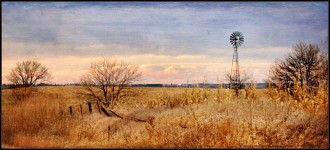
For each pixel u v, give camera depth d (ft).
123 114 91.61
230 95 93.20
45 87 170.40
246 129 65.36
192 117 75.87
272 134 62.13
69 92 154.20
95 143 67.26
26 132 78.84
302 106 77.30
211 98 95.14
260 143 59.16
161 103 104.53
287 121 67.21
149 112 90.63
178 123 73.87
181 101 101.09
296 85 84.28
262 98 87.56
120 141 68.80
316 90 79.82
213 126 68.80
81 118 91.91
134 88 154.71
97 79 165.37
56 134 79.10
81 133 76.59
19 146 58.34
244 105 81.61
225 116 74.38
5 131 76.07
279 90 88.74
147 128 71.46
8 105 92.27
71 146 60.13
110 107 111.34
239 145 58.03
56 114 94.43
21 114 85.87
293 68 122.93
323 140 58.18
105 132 77.77
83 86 163.73
